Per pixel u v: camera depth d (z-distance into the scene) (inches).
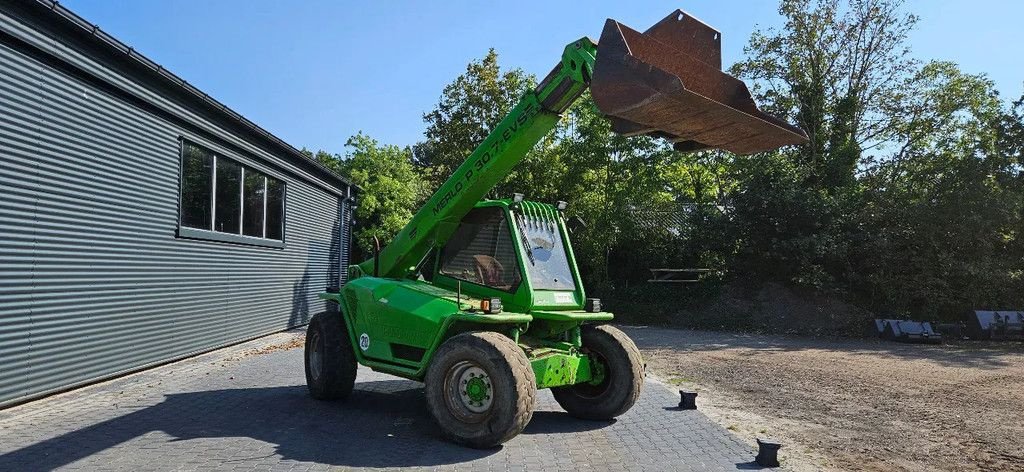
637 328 809.5
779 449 226.4
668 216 1028.5
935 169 832.9
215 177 441.4
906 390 370.0
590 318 256.5
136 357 350.9
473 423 217.5
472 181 260.8
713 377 411.2
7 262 259.6
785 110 1084.5
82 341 305.4
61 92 288.7
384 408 280.2
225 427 240.4
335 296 298.2
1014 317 684.7
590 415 267.7
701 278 922.1
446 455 210.7
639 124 207.3
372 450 214.5
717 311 839.1
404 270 298.0
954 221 767.1
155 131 363.9
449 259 276.2
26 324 270.1
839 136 1009.5
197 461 197.5
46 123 279.7
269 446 215.9
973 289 748.6
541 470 197.3
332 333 289.4
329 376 283.7
